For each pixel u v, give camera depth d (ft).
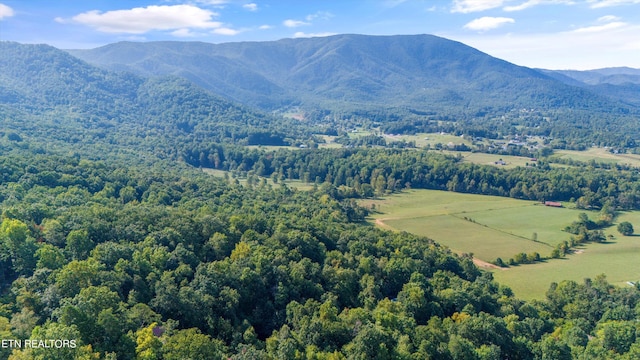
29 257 274.36
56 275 250.16
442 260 437.17
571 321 356.79
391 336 253.65
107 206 440.86
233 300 280.92
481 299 360.07
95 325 205.26
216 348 219.82
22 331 197.16
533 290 458.50
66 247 301.84
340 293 334.03
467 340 272.51
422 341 253.65
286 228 432.25
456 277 402.72
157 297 258.16
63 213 365.81
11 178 476.54
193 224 387.75
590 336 328.29
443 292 349.41
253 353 218.79
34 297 230.48
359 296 341.00
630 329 301.02
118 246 307.99
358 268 377.71
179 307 256.32
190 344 206.39
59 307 223.30
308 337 250.98
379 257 417.69
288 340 234.99
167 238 345.72
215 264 314.35
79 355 179.11
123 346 202.69
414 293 328.49
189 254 326.85
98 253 294.05
